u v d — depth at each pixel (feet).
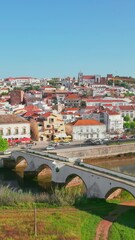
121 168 417.28
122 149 475.72
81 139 533.14
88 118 598.75
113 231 197.67
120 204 245.04
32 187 312.71
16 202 244.63
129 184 232.12
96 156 453.17
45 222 210.18
